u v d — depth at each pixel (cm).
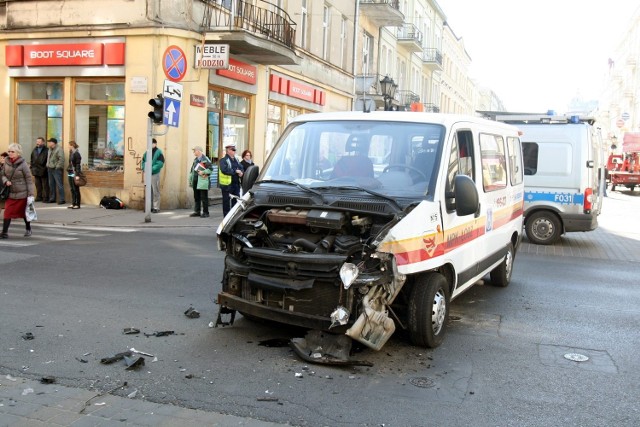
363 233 530
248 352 541
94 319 631
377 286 506
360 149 613
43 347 541
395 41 3891
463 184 563
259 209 581
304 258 507
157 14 1645
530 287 881
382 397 453
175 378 477
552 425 416
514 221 876
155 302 706
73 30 1725
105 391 448
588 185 1291
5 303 682
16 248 1035
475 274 690
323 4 2597
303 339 537
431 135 603
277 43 1859
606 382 502
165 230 1348
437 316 578
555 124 1317
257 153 2114
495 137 777
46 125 1825
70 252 1012
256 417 411
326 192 572
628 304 789
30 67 1798
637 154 4062
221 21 1825
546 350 582
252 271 541
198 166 1548
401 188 571
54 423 393
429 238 544
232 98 1970
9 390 445
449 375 504
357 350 555
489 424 414
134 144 1691
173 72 1414
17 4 1791
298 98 2417
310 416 416
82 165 1781
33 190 1167
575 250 1284
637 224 1888
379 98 3048
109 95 1736
